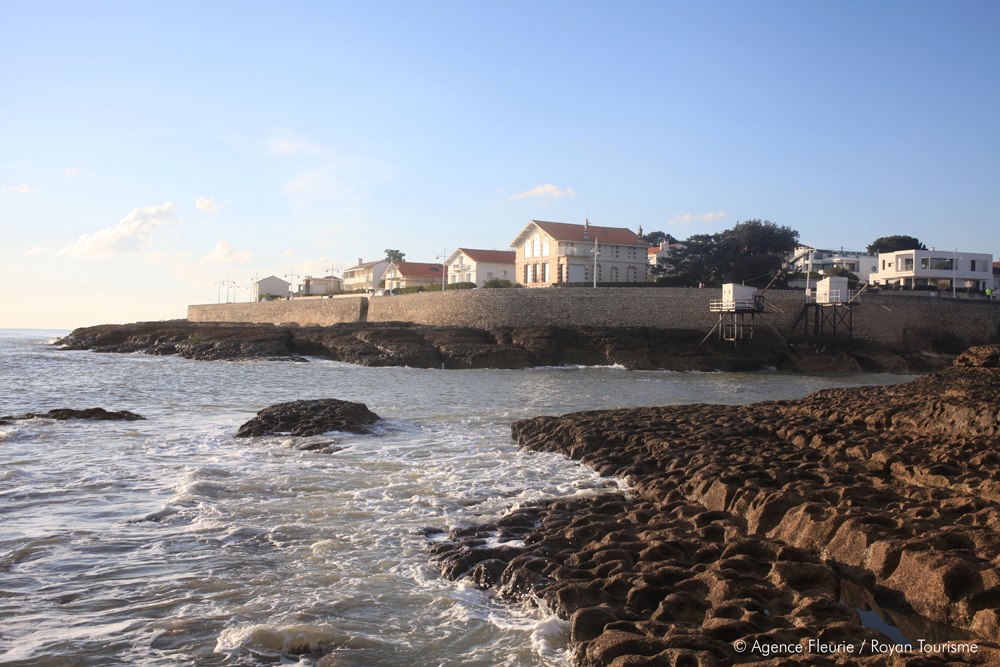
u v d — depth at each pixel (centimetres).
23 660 806
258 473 1748
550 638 856
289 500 1489
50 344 9919
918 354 6800
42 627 888
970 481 1297
